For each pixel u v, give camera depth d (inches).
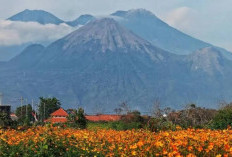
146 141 846.5
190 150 736.3
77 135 1055.0
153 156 754.8
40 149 910.4
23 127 1551.4
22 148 931.3
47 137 951.6
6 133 1098.1
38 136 1003.3
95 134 1138.0
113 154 865.5
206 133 900.0
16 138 1021.8
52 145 937.5
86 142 997.8
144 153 769.6
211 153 738.2
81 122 1942.7
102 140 1066.7
